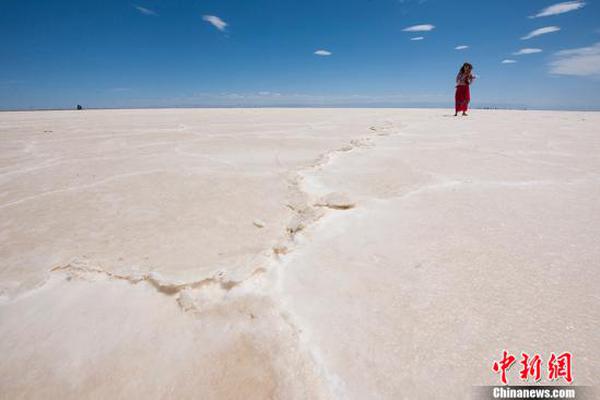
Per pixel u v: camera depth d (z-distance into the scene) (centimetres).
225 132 584
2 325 110
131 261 142
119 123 805
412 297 110
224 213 195
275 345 94
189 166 316
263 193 231
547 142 411
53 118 1042
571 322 96
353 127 639
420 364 85
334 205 196
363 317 102
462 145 395
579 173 255
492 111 1201
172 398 82
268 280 126
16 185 261
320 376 83
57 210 205
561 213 174
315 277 125
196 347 97
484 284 114
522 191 212
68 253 151
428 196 208
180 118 953
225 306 113
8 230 177
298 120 829
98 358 95
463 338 92
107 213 199
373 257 136
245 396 81
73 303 120
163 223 182
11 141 511
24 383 88
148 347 98
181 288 123
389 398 77
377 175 262
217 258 142
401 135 496
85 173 296
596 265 124
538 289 111
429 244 144
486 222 164
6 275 137
